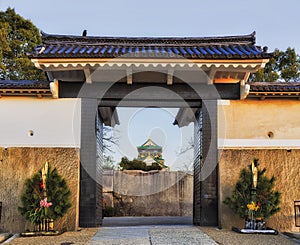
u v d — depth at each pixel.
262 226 6.63
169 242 5.52
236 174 7.32
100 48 7.67
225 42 8.04
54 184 6.75
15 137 7.43
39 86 7.32
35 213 6.52
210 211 7.38
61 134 7.44
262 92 7.49
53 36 7.94
